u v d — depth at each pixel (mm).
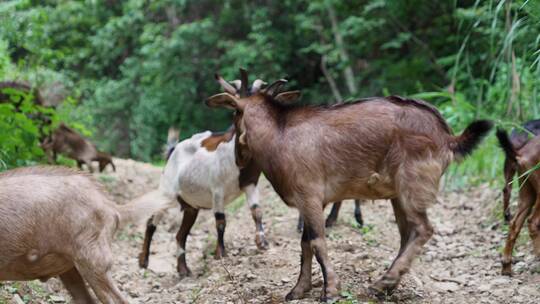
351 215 11445
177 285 9078
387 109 7496
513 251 9266
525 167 8148
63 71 23594
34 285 8266
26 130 10609
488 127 7426
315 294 7848
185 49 24703
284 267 9031
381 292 7441
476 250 9633
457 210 11812
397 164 7363
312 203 7426
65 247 6371
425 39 23828
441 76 22875
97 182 6723
